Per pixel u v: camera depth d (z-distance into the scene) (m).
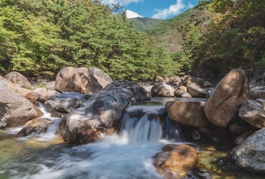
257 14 15.71
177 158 4.10
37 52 21.77
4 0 21.34
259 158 3.59
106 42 28.44
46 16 31.56
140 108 7.07
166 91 16.88
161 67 43.22
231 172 3.73
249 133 4.81
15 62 19.48
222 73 24.92
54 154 4.96
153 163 4.16
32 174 3.91
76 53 26.34
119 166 4.24
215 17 24.50
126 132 6.53
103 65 31.36
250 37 16.83
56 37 26.50
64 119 6.68
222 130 5.67
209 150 4.94
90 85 14.98
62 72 14.25
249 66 17.27
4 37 16.28
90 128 5.90
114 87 12.82
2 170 4.05
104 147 5.50
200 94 16.03
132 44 35.12
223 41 19.52
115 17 35.31
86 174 3.94
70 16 27.44
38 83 21.42
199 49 27.33
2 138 6.12
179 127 6.24
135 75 38.56
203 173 3.72
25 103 7.59
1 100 6.84
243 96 4.91
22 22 18.52
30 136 6.37
